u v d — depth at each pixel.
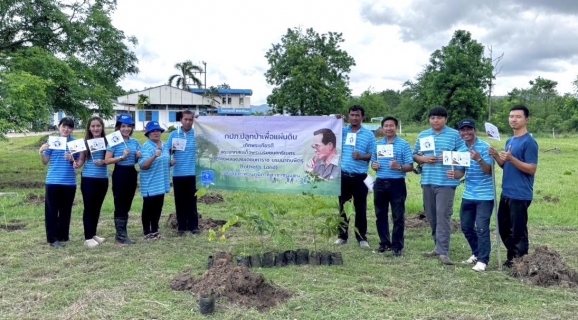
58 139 6.78
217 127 7.90
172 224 8.34
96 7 17.56
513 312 4.68
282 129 7.64
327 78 40.72
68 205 7.13
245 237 7.64
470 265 6.24
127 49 18.11
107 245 7.07
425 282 5.57
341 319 4.50
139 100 63.69
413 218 9.27
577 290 5.32
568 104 56.22
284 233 6.38
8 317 4.52
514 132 5.93
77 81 16.34
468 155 5.94
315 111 40.47
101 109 17.59
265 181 7.82
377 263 6.32
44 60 14.81
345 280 5.58
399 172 6.65
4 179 15.04
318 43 41.16
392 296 5.11
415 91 58.16
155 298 4.95
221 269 5.24
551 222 8.95
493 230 8.38
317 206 6.44
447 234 6.30
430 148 6.31
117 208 7.18
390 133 6.64
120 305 4.77
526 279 5.60
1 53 15.17
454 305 4.87
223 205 10.52
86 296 5.01
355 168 7.16
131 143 7.21
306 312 4.64
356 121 7.13
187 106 68.69
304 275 5.73
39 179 15.12
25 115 13.12
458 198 11.39
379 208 6.82
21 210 9.54
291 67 40.31
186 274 5.49
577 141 41.53
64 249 6.82
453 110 44.91
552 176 16.36
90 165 6.97
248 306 4.75
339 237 7.36
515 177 5.79
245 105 78.56
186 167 7.77
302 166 7.61
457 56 44.19
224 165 7.92
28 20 16.27
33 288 5.27
